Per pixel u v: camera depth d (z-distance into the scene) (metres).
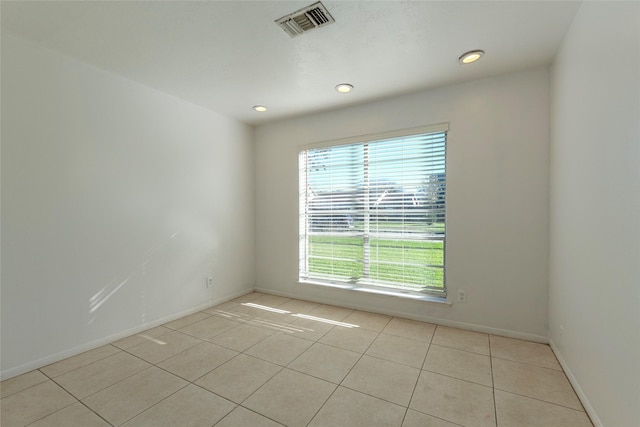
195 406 1.67
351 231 3.36
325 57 2.23
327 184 3.51
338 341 2.50
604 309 1.40
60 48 2.10
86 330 2.33
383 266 3.18
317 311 3.25
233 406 1.67
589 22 1.56
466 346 2.38
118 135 2.53
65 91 2.20
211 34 1.93
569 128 1.88
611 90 1.33
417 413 1.61
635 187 1.14
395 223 3.08
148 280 2.78
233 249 3.72
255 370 2.05
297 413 1.61
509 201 2.52
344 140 3.31
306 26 1.84
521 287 2.49
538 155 2.40
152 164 2.80
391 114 3.02
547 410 1.62
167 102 2.92
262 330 2.74
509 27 1.86
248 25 1.83
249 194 3.96
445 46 2.08
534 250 2.43
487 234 2.61
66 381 1.92
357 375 1.98
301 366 2.10
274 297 3.79
